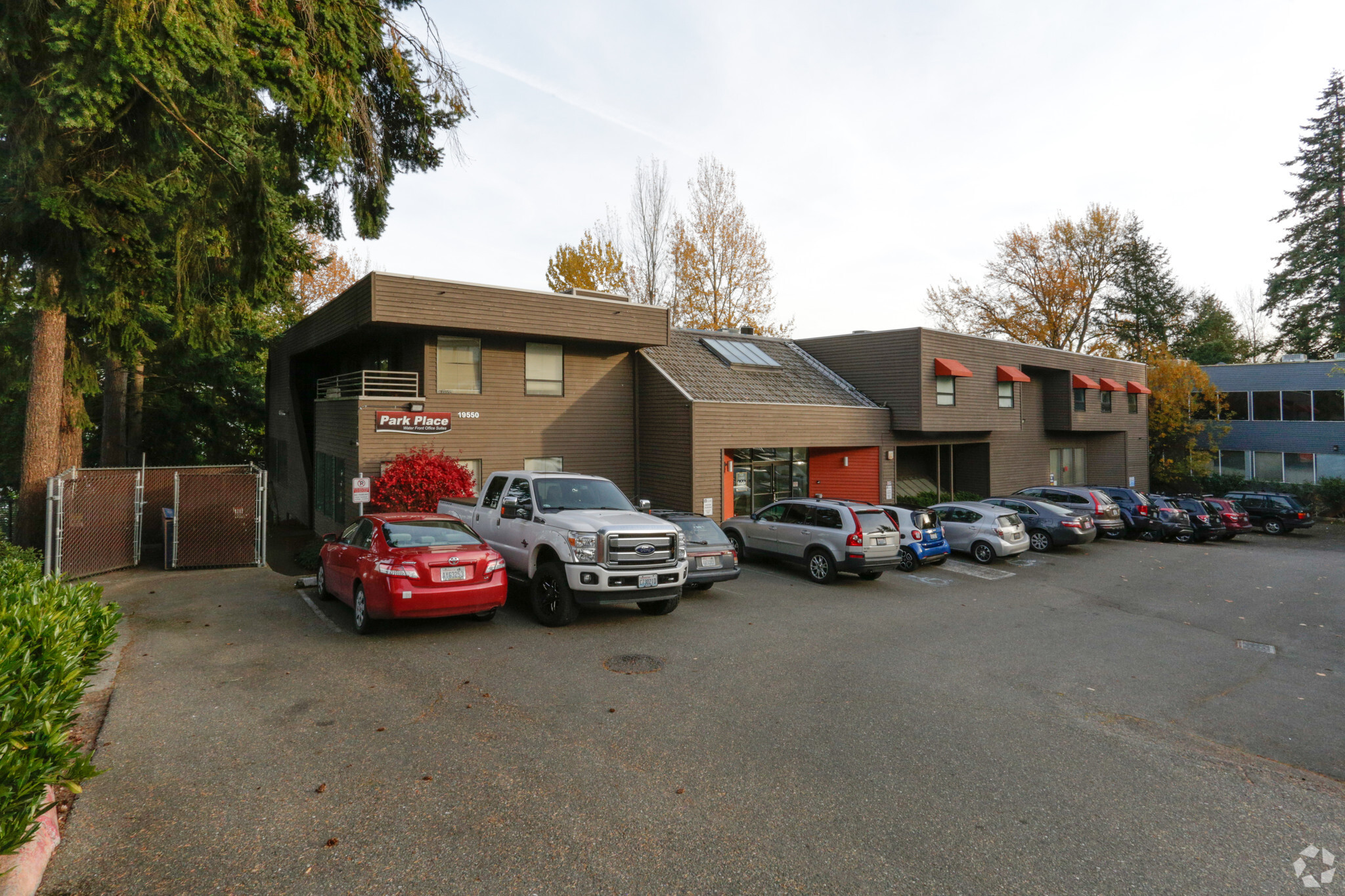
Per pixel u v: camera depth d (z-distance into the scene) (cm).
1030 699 743
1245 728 687
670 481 1891
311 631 917
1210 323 5497
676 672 780
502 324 1678
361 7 905
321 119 877
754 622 1038
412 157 1212
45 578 653
